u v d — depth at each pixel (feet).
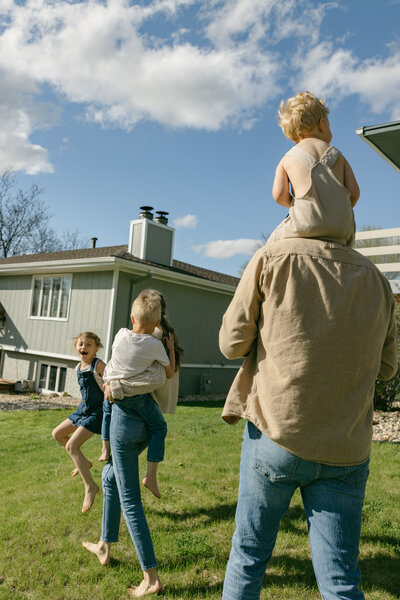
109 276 42.70
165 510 12.28
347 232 5.27
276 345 4.98
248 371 5.52
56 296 47.80
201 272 57.62
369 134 22.77
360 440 4.87
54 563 9.49
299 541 10.54
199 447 19.84
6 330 52.75
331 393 4.78
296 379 4.79
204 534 10.76
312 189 5.22
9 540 10.55
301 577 9.09
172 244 51.42
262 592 8.53
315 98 5.87
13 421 31.37
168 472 15.67
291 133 5.95
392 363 5.63
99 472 16.39
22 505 13.00
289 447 4.75
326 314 4.85
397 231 33.86
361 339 4.90
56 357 46.01
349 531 4.78
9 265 50.80
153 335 9.66
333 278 4.94
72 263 43.86
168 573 9.20
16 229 117.50
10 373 51.57
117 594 8.50
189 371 49.80
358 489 4.93
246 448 5.31
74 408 37.73
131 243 49.16
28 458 21.06
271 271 5.06
